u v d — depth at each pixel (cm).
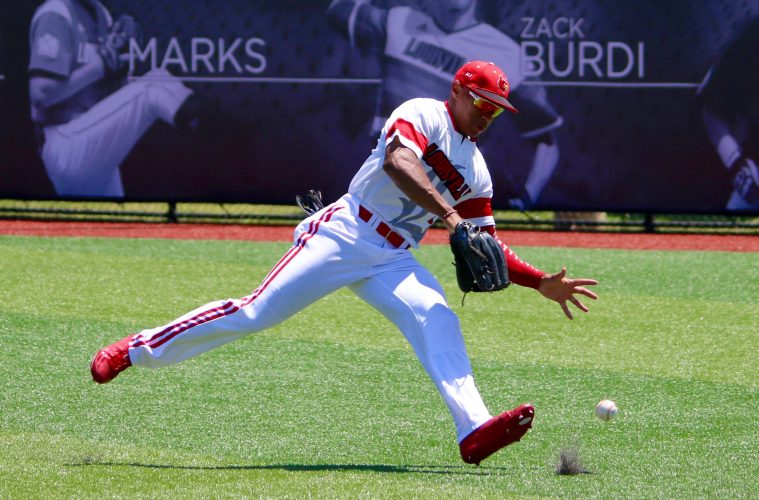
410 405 2183
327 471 1653
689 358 2672
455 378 1563
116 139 5409
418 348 1602
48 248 4531
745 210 5159
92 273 3875
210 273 3953
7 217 5612
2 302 3269
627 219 5678
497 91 1580
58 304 3259
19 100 5422
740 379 2444
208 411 2117
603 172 5209
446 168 1611
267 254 4509
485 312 3288
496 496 1487
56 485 1520
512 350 2755
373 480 1578
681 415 2120
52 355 2597
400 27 5234
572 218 5575
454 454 1827
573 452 1764
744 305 3441
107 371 1645
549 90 5188
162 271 3969
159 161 5416
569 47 5162
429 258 4447
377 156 1619
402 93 5266
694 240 5134
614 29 5147
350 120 5309
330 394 2267
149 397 2219
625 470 1702
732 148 5138
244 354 2631
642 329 3044
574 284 1711
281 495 1470
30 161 5453
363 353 2661
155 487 1513
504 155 5238
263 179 5388
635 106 5169
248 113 5356
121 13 5350
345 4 5253
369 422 2048
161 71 5366
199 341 1647
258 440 1906
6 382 2327
